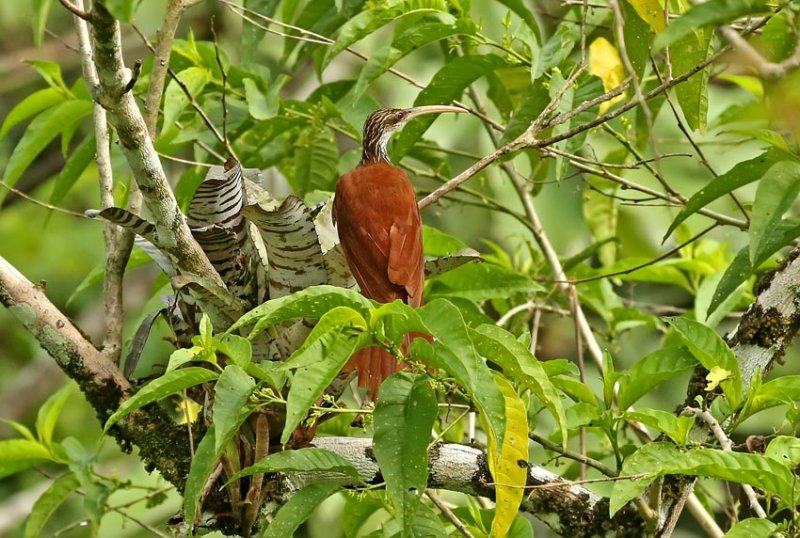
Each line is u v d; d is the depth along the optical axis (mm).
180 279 7406
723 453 6547
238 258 7836
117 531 13844
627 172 14070
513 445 7027
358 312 6375
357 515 8969
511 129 9375
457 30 9500
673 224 8250
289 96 17766
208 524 7961
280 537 6707
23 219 18328
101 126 9008
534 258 11656
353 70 17359
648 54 8781
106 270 8766
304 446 7895
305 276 7719
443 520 8891
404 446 6184
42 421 9914
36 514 9992
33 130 10359
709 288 10445
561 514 8102
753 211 6957
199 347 6637
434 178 11812
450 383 6891
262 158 11258
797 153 7707
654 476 6613
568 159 9141
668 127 14750
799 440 6957
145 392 6449
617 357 14484
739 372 7383
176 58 10828
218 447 6211
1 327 18422
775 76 6168
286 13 10992
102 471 15102
